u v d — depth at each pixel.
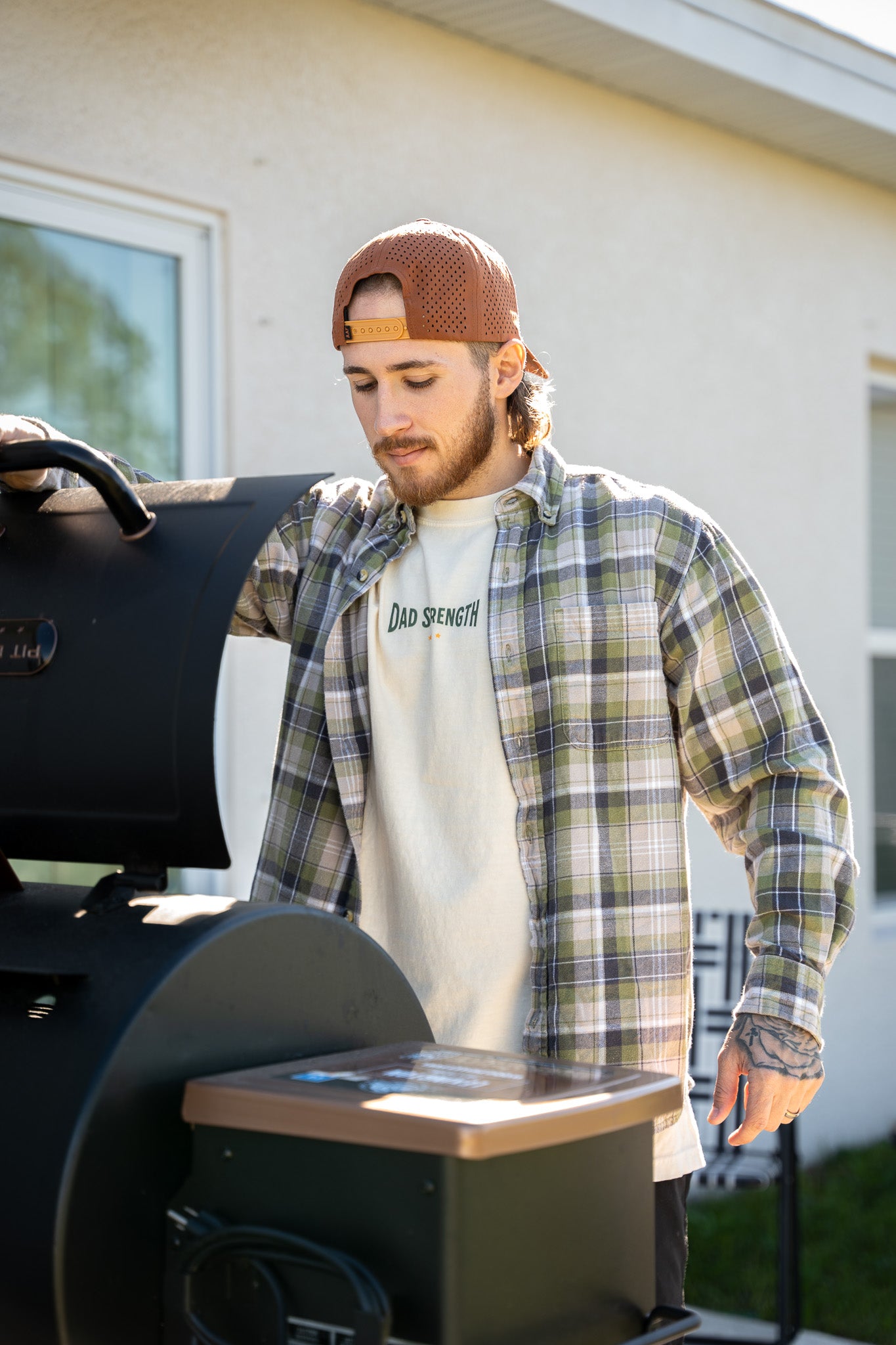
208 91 3.00
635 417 4.04
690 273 4.20
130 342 2.97
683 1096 1.60
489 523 1.69
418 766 1.65
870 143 4.40
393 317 1.54
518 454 1.74
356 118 3.28
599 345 3.93
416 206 3.43
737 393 4.36
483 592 1.66
